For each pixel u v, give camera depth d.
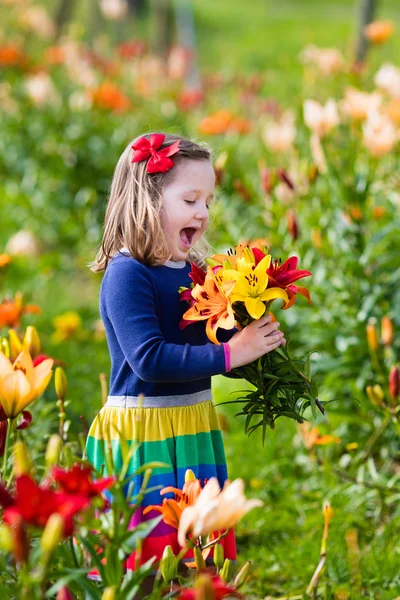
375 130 5.80
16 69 10.45
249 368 3.11
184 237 3.38
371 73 8.91
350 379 5.56
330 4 32.38
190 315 2.99
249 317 3.09
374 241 5.43
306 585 4.07
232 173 7.30
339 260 5.70
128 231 3.29
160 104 10.84
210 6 31.47
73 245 9.90
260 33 26.06
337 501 4.74
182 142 3.36
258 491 5.05
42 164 9.89
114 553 2.40
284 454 5.46
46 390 5.81
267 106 9.84
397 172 6.38
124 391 3.28
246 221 6.77
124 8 14.83
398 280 5.75
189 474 2.77
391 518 4.74
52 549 1.97
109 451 2.52
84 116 9.72
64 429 3.41
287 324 6.06
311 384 3.11
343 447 5.43
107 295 3.25
